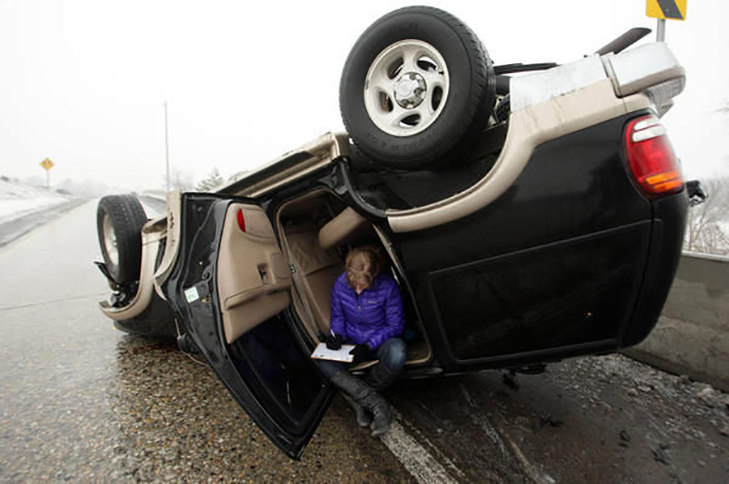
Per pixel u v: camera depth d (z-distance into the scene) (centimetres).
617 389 232
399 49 177
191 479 161
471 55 152
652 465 169
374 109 184
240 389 160
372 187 205
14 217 1584
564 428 196
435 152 163
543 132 133
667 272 126
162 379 252
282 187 218
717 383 221
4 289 502
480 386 239
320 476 163
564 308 142
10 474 163
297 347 219
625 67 125
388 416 193
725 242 674
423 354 202
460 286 161
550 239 138
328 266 272
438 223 158
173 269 181
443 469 168
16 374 258
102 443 184
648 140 121
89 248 876
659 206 122
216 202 189
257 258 193
